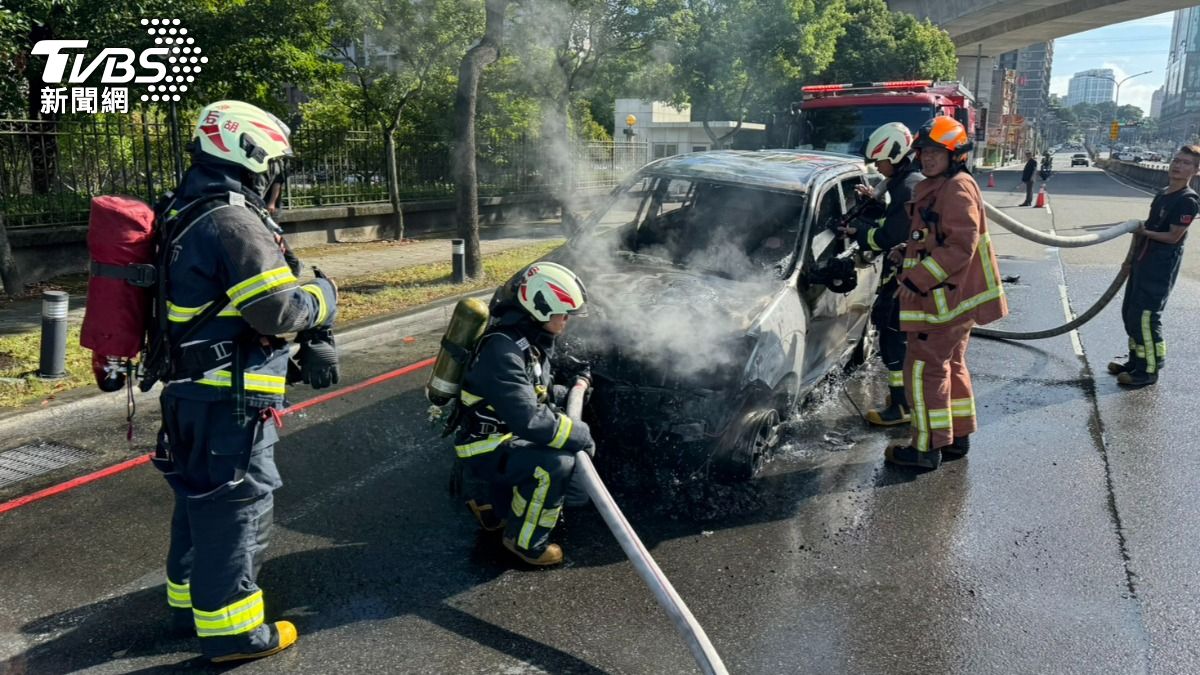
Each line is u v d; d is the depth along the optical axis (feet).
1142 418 18.42
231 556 9.36
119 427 17.37
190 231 8.67
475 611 10.93
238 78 36.65
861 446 16.81
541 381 11.25
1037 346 24.54
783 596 11.37
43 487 14.58
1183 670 9.84
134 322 8.96
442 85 51.03
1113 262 39.55
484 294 30.17
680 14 51.26
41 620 10.71
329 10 39.93
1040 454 16.44
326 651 10.05
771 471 15.46
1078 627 10.69
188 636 10.41
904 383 15.75
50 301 19.11
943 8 155.84
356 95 48.55
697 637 9.23
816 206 17.07
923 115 45.88
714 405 13.12
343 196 46.83
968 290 14.83
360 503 14.06
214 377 8.87
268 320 8.60
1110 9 151.84
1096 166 258.57
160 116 38.27
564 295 10.71
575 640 10.34
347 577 11.71
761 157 19.57
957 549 12.69
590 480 10.36
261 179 9.35
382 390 20.07
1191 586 11.68
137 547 12.62
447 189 55.06
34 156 33.99
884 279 17.31
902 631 10.61
